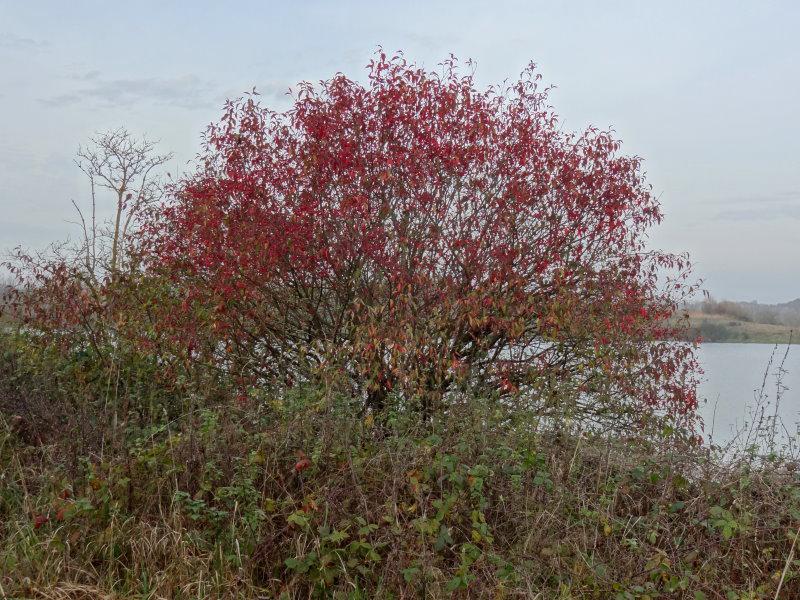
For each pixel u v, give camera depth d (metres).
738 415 6.98
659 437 6.51
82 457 5.79
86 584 4.60
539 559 4.82
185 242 8.36
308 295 7.88
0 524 5.16
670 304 8.22
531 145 7.71
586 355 7.64
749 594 4.64
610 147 7.98
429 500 5.23
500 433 6.14
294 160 7.53
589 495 5.44
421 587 4.57
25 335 8.50
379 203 7.36
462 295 7.33
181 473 5.45
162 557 4.84
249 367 8.01
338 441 5.65
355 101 7.54
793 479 5.68
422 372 6.99
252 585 4.70
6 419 6.72
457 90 7.53
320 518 5.02
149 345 7.79
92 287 8.47
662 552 4.73
